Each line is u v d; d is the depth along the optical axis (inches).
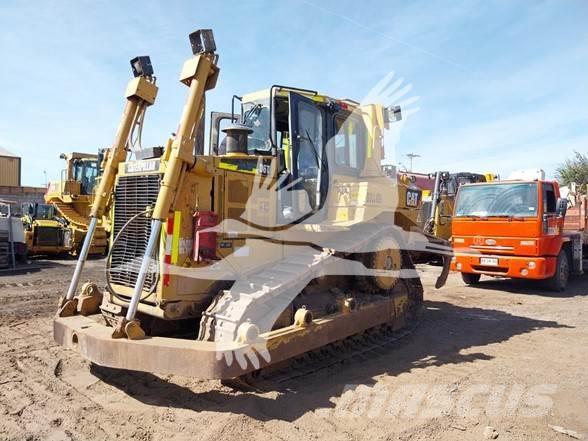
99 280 423.2
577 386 179.5
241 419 146.5
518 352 225.5
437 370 197.6
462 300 362.0
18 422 145.6
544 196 376.8
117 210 193.0
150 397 164.7
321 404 161.0
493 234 390.6
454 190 556.7
